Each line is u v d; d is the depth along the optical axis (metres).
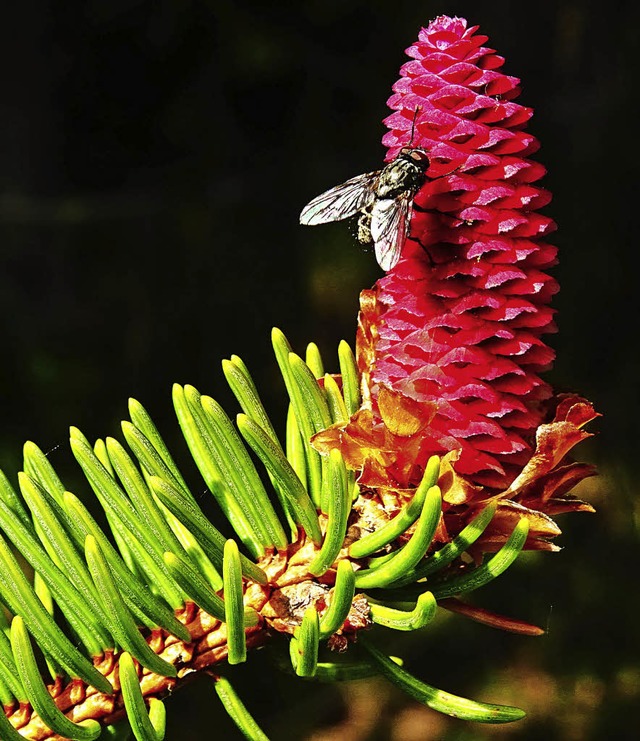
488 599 0.77
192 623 0.26
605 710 0.73
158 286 1.02
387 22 1.16
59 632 0.26
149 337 0.97
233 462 0.26
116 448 0.26
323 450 0.26
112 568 0.26
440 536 0.26
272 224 1.07
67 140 1.10
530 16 1.05
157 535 0.26
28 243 1.03
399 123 0.27
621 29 1.01
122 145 1.12
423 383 0.27
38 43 1.09
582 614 0.76
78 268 1.03
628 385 0.84
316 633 0.25
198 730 0.68
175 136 1.13
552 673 0.75
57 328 0.96
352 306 0.98
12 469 0.80
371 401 0.27
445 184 0.27
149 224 1.06
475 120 0.27
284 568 0.27
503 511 0.26
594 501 0.80
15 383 0.88
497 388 0.27
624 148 0.95
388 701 0.74
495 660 0.76
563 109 1.02
